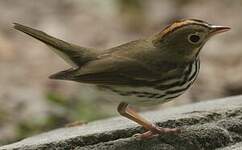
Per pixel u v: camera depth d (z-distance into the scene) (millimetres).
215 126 10695
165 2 25672
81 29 23453
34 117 16750
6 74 19953
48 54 21484
